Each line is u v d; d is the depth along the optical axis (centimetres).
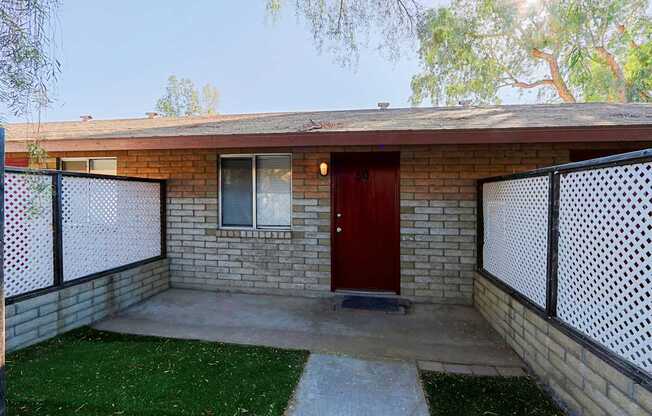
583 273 235
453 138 392
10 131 574
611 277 208
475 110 594
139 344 341
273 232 524
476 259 473
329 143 420
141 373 281
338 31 380
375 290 520
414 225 496
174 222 554
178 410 233
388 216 514
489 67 1126
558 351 255
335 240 523
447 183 486
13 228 323
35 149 256
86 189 407
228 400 246
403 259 501
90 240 412
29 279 338
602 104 641
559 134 371
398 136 404
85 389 255
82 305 389
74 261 389
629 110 520
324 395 255
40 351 320
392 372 292
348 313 443
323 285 519
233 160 545
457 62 1066
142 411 231
